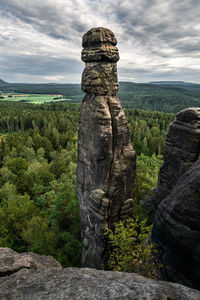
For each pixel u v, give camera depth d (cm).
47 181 6250
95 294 616
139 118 17375
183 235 1520
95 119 2256
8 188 5341
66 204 3784
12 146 9931
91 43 2294
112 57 2288
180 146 2302
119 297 586
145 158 7644
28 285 746
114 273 806
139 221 2723
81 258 2883
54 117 15900
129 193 2498
